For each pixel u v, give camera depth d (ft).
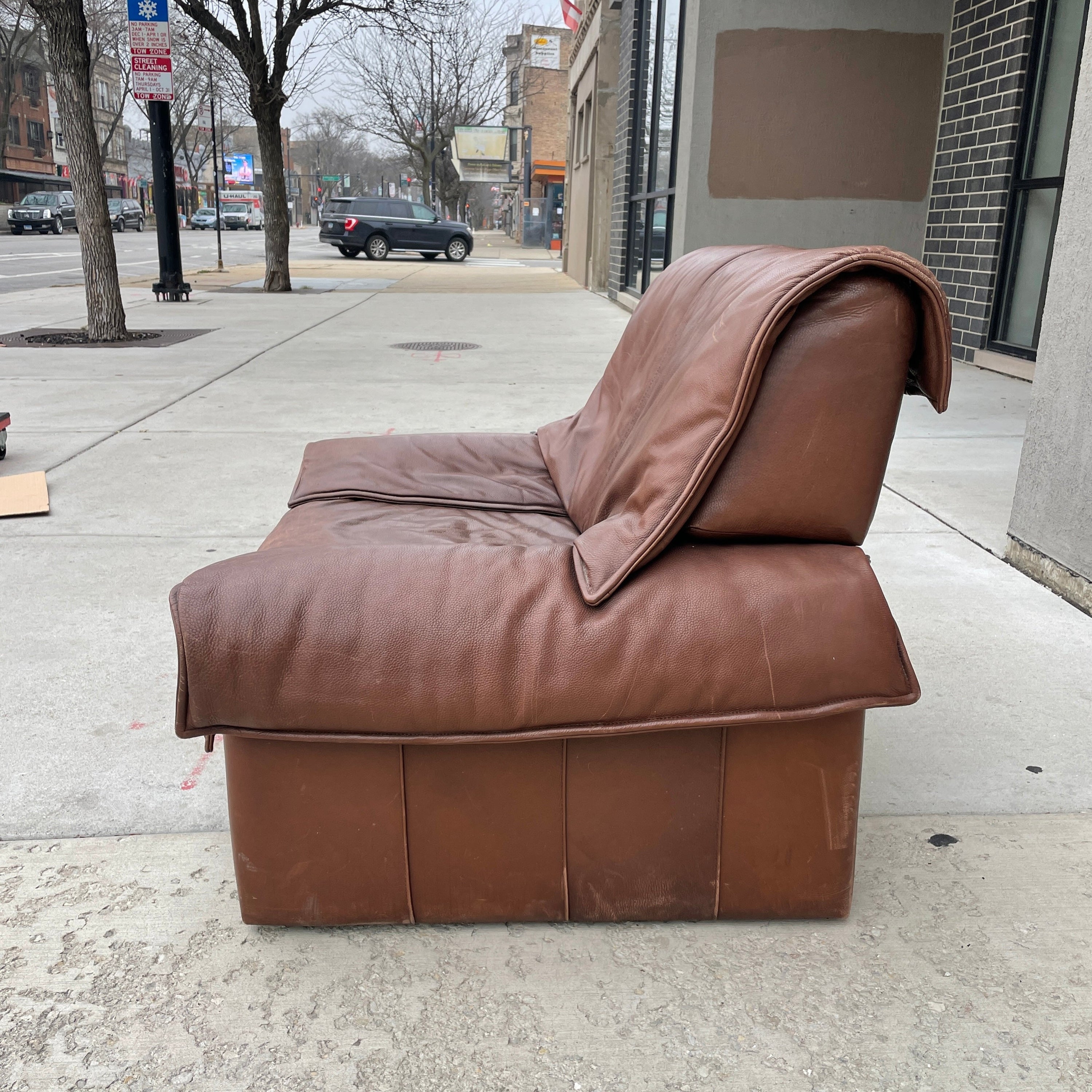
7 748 6.93
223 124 142.20
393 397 19.86
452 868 5.09
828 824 5.08
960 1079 4.30
